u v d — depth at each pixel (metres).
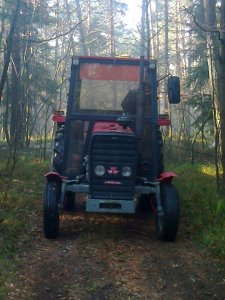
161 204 5.41
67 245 5.19
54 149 5.97
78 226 5.92
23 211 6.36
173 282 4.32
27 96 11.19
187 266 4.67
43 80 15.45
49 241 5.31
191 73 13.55
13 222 5.70
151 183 5.49
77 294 4.05
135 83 5.87
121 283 4.27
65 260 4.77
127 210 5.35
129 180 5.36
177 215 5.24
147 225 6.09
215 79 7.39
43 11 11.79
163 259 4.85
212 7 8.59
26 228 5.67
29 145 14.34
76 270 4.53
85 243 5.24
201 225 5.74
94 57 5.89
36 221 6.02
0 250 4.80
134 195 5.46
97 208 5.36
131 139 5.32
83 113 5.77
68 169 5.69
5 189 7.44
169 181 5.48
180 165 10.72
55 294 4.04
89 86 5.84
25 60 9.31
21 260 4.70
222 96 7.07
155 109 5.79
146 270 4.57
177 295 4.08
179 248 5.18
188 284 4.29
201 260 4.83
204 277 4.43
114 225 6.00
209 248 5.05
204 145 14.16
